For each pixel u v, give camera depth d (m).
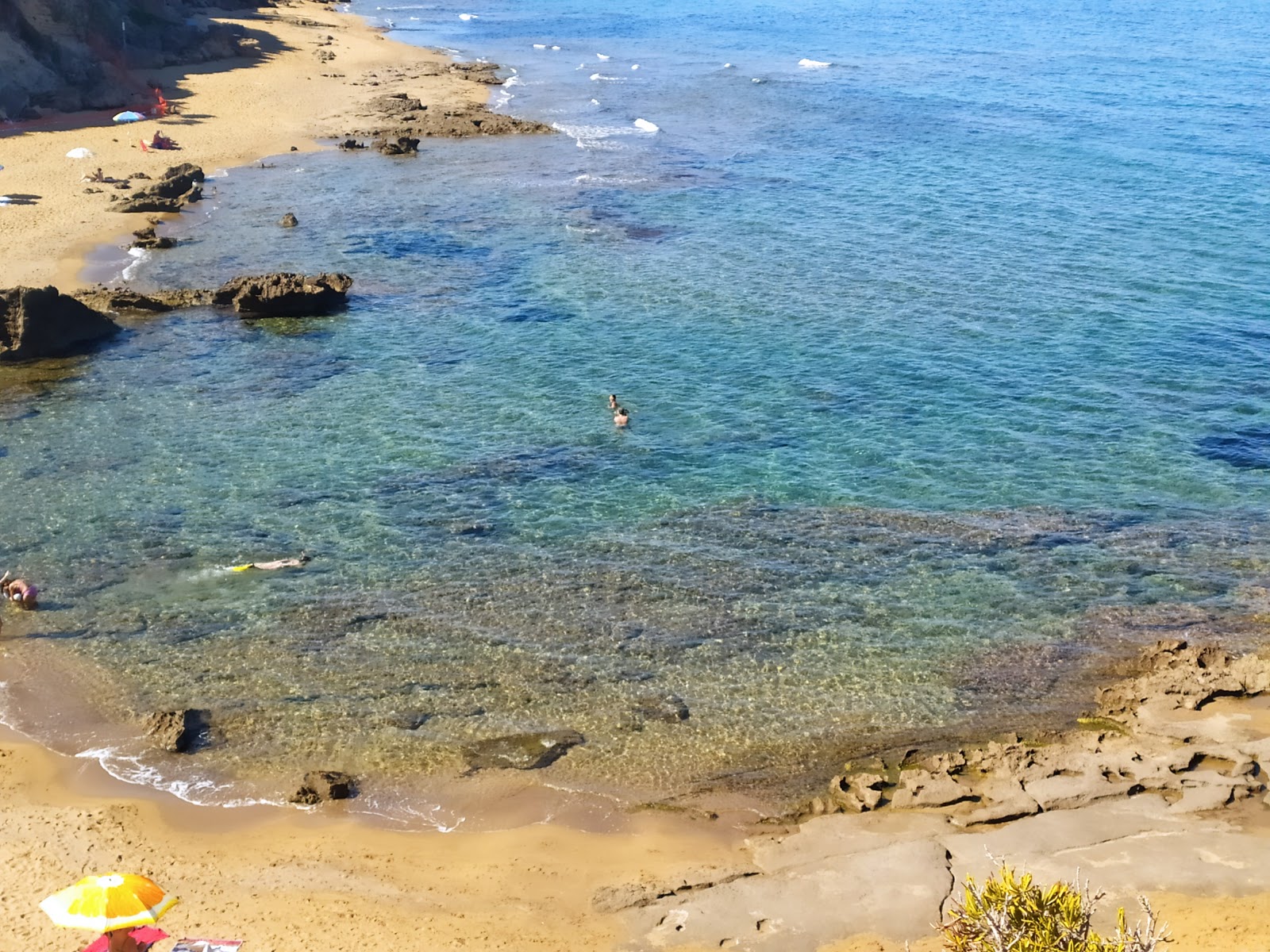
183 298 47.16
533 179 67.19
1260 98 85.81
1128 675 25.09
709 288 49.38
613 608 27.22
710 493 32.69
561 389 39.59
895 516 31.52
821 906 18.42
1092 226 56.97
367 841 20.25
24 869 19.17
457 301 48.06
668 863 19.72
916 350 42.62
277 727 23.16
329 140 76.19
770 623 26.75
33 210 57.97
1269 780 21.23
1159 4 157.12
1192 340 43.03
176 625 26.48
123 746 22.59
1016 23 138.50
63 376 40.25
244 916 18.33
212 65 98.00
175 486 32.84
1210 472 33.72
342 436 36.09
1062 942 14.86
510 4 165.62
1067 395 38.72
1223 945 17.23
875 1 167.25
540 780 21.80
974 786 21.41
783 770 22.17
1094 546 30.06
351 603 27.34
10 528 30.41
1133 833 20.05
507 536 30.39
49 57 80.12
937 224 58.12
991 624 26.84
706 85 99.88
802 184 66.06
